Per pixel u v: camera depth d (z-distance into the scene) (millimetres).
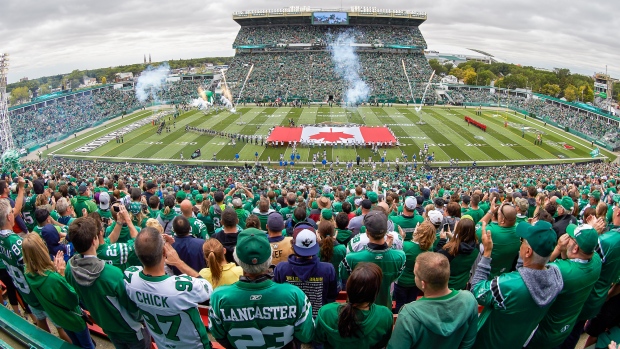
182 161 72812
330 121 101438
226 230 11375
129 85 145750
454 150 79562
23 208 15938
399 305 10789
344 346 6586
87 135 92750
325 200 16438
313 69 141375
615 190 26016
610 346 6582
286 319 6512
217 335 6781
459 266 9648
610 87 158250
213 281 9078
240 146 81500
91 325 10109
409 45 149375
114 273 6977
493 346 7074
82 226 6879
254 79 139000
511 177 54375
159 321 6871
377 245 8562
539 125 102062
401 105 125500
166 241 9312
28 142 84375
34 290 7547
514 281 6613
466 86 141125
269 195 21938
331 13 150500
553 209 13953
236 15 153000
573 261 7230
